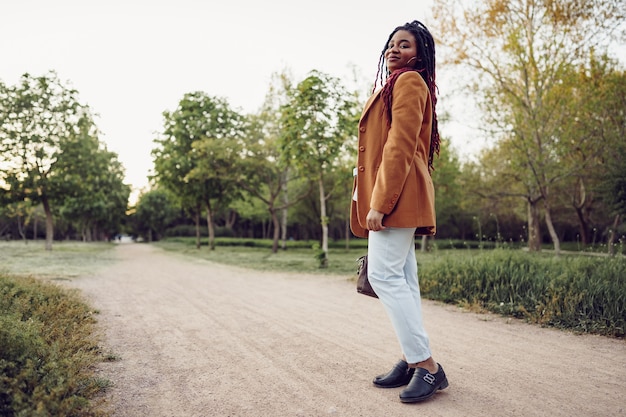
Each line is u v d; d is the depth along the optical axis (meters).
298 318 4.70
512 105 15.09
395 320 2.35
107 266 12.03
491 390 2.48
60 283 7.54
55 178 21.47
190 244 39.41
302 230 53.56
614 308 4.23
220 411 2.23
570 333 4.02
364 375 2.76
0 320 2.33
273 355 3.23
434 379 2.34
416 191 2.32
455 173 22.98
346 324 4.38
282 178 24.83
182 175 25.31
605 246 7.08
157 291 6.89
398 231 2.34
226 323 4.42
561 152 15.06
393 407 2.25
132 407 2.27
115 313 4.93
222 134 25.41
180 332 4.00
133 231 74.06
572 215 28.03
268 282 8.52
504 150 17.34
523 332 4.06
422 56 2.51
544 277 5.42
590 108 14.59
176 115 25.48
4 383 1.94
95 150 23.83
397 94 2.31
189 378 2.73
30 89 21.17
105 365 2.98
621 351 3.37
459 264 6.94
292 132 13.08
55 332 3.09
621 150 13.46
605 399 2.34
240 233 59.28
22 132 21.06
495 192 20.53
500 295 5.46
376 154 2.43
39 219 52.22
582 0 13.44
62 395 2.06
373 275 2.38
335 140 13.27
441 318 4.79
